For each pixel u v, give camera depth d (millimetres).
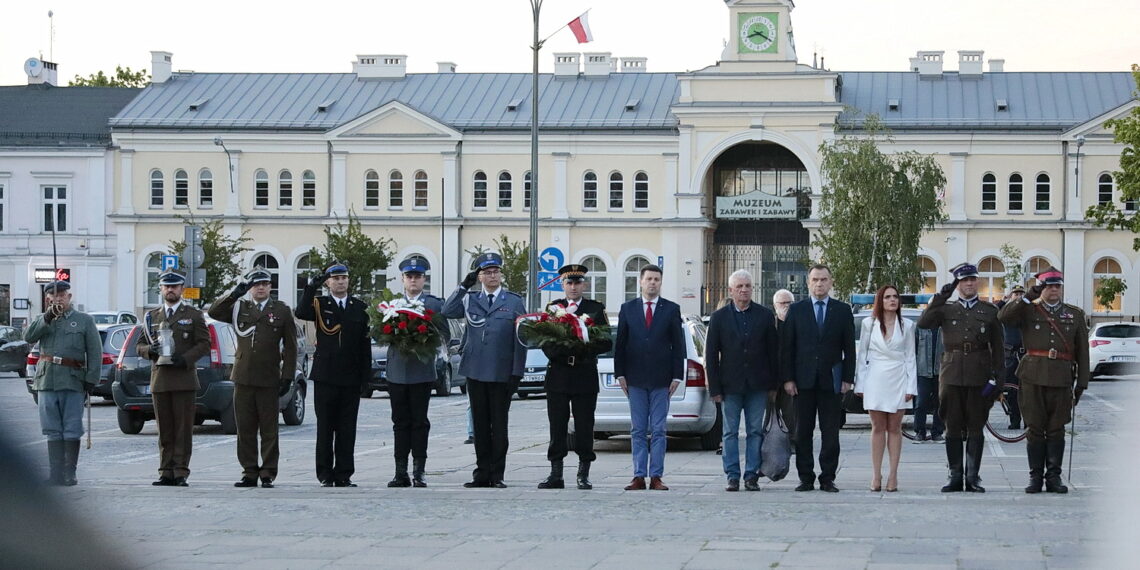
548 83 69688
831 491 14453
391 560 9930
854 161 52344
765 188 66875
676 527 11586
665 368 14844
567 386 14867
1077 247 63719
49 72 76812
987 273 64688
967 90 67375
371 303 15562
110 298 69062
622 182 66312
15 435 3779
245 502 13562
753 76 64625
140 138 68250
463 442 22766
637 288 66250
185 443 15539
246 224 67750
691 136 65312
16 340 47906
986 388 14227
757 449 14656
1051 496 13734
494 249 66812
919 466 17969
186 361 15430
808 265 54281
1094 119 63062
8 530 3701
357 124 66875
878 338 14422
